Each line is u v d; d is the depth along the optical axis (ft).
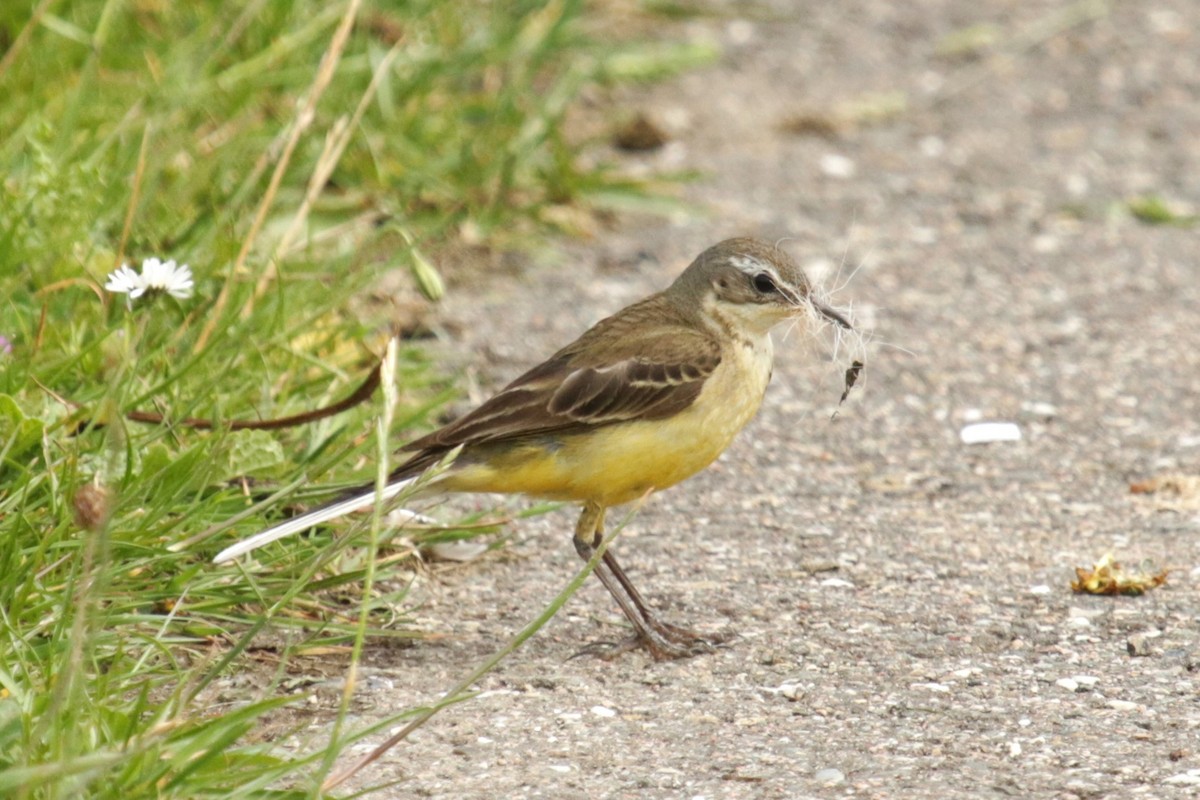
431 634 31.42
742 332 33.65
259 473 34.76
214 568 31.53
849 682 30.17
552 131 57.16
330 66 40.68
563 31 61.46
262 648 30.60
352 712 28.40
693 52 71.10
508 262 53.47
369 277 42.04
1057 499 39.70
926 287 53.57
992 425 44.19
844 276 54.03
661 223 57.77
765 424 44.39
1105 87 71.46
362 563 33.37
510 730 27.96
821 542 37.27
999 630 32.37
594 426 31.83
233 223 42.70
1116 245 57.16
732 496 39.99
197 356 35.35
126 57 51.06
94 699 25.71
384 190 51.60
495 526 35.40
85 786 22.08
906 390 46.44
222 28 53.31
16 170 43.27
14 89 47.32
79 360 35.45
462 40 60.29
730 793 25.81
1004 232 58.08
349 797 23.88
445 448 31.81
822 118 67.05
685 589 34.68
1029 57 74.54
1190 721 28.32
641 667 30.94
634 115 65.00
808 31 76.79
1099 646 31.60
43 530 30.94
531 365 46.11
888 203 60.29
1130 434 43.57
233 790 23.43
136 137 46.24
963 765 26.76
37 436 32.04
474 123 58.23
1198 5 80.84
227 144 47.11
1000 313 51.67
